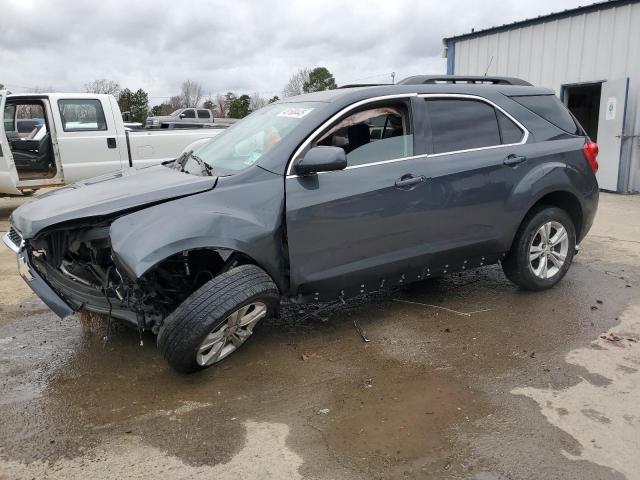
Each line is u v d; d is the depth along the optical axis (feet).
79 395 10.94
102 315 11.86
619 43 36.47
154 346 13.08
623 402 10.50
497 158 14.53
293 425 9.87
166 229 10.58
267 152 12.37
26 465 8.84
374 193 12.71
